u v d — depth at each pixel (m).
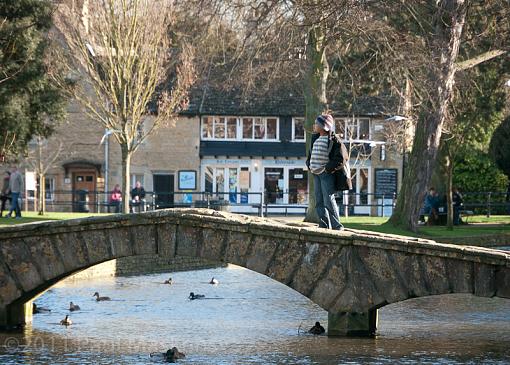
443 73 60.75
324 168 31.27
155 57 71.00
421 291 27.09
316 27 59.56
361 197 116.38
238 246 28.56
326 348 27.66
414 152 66.12
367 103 112.06
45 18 67.94
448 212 71.00
